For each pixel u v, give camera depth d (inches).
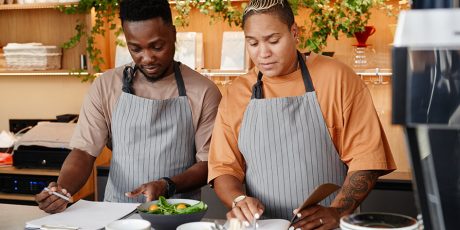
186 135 87.4
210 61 154.6
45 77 167.6
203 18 154.0
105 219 70.2
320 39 134.5
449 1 23.3
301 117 74.0
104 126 90.1
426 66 22.1
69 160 87.1
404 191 129.4
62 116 157.1
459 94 22.1
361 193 69.0
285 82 75.7
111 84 89.3
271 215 75.6
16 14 167.3
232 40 148.3
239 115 77.1
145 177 87.2
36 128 148.1
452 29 21.5
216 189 75.0
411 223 41.8
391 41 140.9
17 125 167.5
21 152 145.1
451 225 28.2
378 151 71.3
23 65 157.9
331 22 133.8
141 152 86.8
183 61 150.8
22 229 69.2
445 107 22.1
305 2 132.8
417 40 21.9
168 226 65.1
